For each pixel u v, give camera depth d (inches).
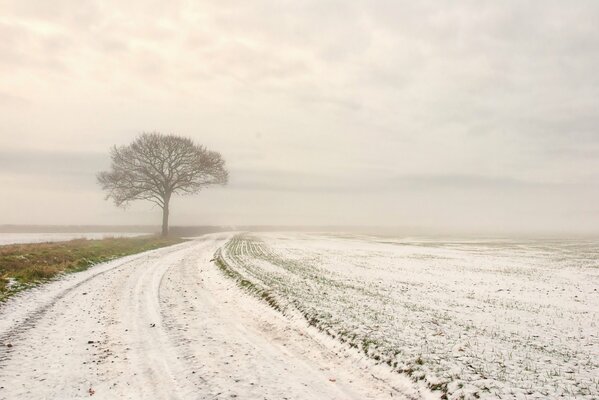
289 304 558.6
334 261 1194.6
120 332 426.0
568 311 579.5
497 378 306.7
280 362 355.6
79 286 673.6
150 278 797.9
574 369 331.6
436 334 427.8
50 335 403.9
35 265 767.7
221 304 597.6
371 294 658.2
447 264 1201.4
